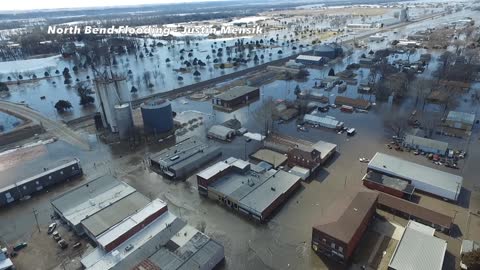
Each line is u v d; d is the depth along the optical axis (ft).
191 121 328.29
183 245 159.53
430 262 141.49
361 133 288.10
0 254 159.02
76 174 239.09
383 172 216.74
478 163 232.73
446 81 402.72
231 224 182.91
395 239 165.37
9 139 299.58
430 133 279.08
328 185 214.28
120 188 207.21
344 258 151.23
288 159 235.61
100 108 314.76
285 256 159.63
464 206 189.37
